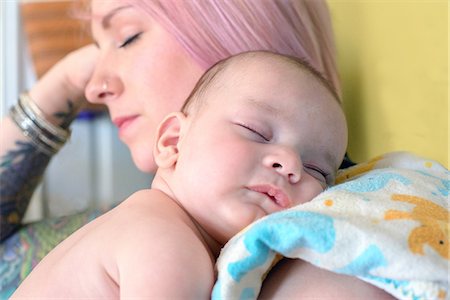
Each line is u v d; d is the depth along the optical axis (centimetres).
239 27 95
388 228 55
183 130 78
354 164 93
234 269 55
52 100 128
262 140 73
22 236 121
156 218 65
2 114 205
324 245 53
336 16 142
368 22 124
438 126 95
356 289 57
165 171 77
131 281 58
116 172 219
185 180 72
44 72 195
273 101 75
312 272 59
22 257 114
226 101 75
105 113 213
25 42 209
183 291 57
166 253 59
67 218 124
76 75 127
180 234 62
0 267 114
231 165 69
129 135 99
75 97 130
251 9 96
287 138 74
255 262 55
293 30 100
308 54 101
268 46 96
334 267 53
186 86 95
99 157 219
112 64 100
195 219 71
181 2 95
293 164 68
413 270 51
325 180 78
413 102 104
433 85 97
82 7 131
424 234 54
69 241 75
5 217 123
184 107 82
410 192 64
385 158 82
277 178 68
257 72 77
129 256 60
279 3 99
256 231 55
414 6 103
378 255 52
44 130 128
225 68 81
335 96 82
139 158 98
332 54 112
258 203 68
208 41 94
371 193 63
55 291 66
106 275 64
